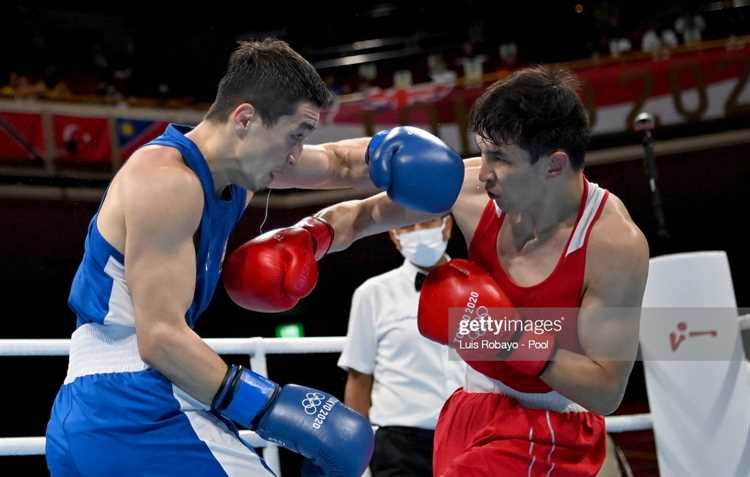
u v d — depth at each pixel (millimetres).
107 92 10484
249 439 2865
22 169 8039
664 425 3035
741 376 2936
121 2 11758
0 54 10484
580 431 2102
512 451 2053
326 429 1846
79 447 1842
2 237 8094
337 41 12891
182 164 1873
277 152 1930
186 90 11445
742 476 2900
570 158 1945
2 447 2469
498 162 1935
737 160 9273
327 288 9234
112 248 1867
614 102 9148
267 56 1906
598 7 11953
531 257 2055
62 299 8555
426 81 11602
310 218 2291
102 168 8320
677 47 9391
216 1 12609
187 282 1808
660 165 9297
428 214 2305
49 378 8492
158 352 1771
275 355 8320
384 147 2104
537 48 12000
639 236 2002
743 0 11094
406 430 3121
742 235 9789
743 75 9062
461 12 12602
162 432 1852
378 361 3262
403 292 3262
